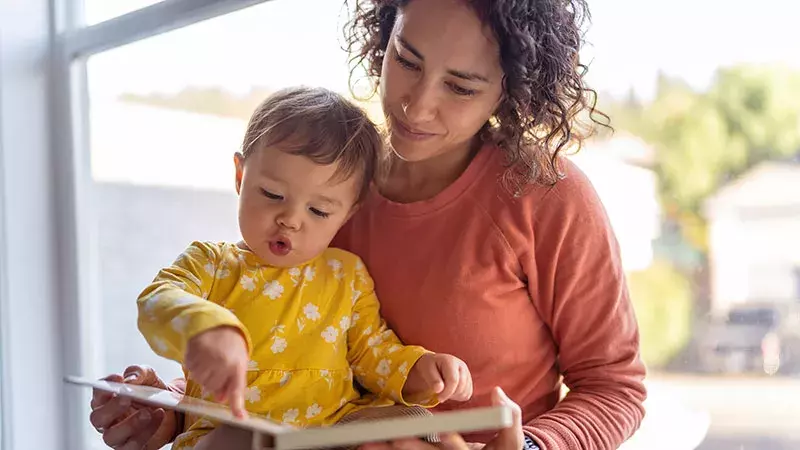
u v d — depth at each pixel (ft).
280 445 1.94
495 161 3.17
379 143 3.22
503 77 2.87
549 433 2.91
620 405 3.10
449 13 2.75
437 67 2.78
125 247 5.05
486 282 3.08
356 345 3.15
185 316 2.42
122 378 3.16
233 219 4.52
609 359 3.16
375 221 3.29
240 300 3.03
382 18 3.29
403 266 3.20
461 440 2.67
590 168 4.00
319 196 2.98
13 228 4.77
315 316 3.09
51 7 4.88
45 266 4.91
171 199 4.82
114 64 4.91
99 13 4.85
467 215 3.14
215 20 4.33
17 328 4.79
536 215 3.09
